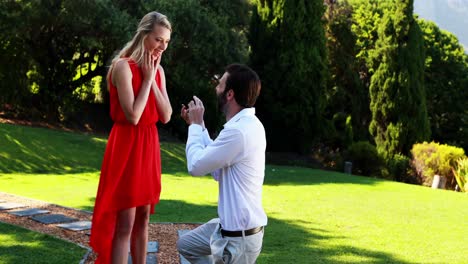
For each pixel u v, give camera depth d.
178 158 13.84
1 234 4.71
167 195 8.30
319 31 17.86
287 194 9.30
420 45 19.09
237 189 2.53
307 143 17.88
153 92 2.91
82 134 15.49
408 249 5.38
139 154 2.82
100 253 2.80
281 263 4.45
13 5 13.56
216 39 17.05
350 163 15.84
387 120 18.91
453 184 14.66
